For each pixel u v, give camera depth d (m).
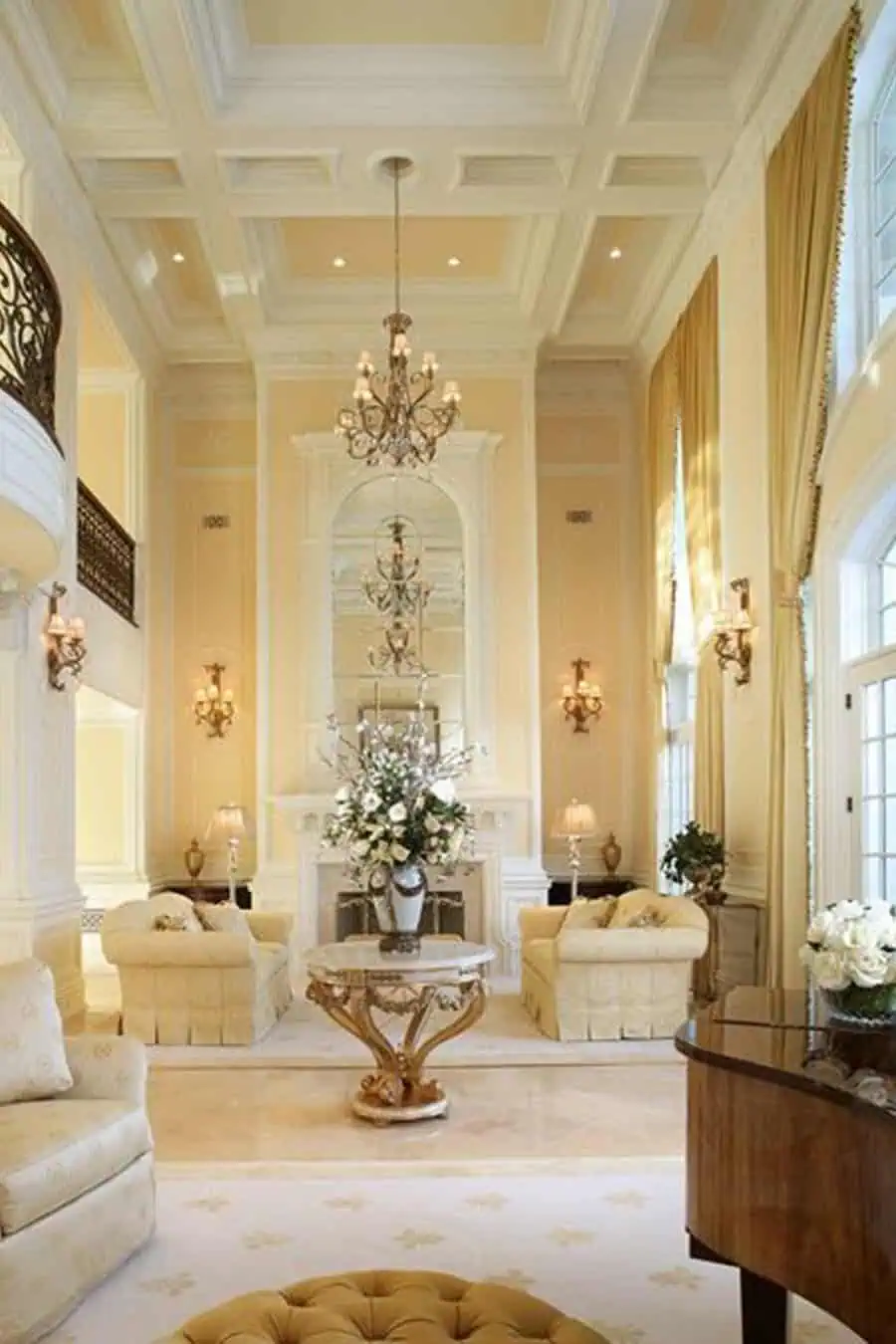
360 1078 7.36
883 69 6.86
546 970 8.28
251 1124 6.33
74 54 7.92
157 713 12.47
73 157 8.65
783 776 7.58
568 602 12.79
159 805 12.43
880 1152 2.73
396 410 9.25
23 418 6.14
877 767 6.95
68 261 8.95
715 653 9.34
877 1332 2.73
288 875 11.49
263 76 8.13
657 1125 6.25
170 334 12.05
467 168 9.12
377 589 11.89
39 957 8.00
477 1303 2.81
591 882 12.48
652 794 11.99
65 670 8.79
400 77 8.16
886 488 6.58
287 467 11.90
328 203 9.37
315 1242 4.61
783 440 7.82
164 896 8.74
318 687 11.69
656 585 11.80
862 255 7.16
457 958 6.53
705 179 9.22
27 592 7.97
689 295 10.65
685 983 8.06
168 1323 3.88
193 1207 5.04
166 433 12.84
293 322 11.68
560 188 9.22
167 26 7.21
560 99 8.27
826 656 7.32
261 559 11.83
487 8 7.69
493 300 11.67
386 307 11.63
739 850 8.91
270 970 8.59
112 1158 4.28
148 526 12.12
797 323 7.53
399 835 6.62
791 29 7.39
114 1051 4.75
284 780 11.68
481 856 11.53
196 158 8.69
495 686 11.76
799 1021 3.68
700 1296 4.09
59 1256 3.91
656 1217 4.90
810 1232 2.93
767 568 8.34
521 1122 6.32
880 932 3.60
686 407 10.57
